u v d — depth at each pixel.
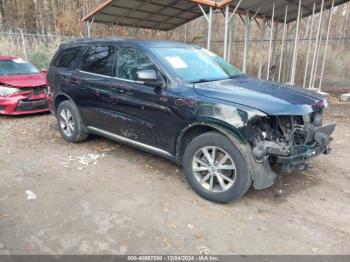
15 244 2.82
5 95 7.29
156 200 3.65
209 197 3.60
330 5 12.39
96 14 12.33
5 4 25.39
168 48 4.45
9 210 3.40
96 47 5.02
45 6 24.30
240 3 10.40
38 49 14.05
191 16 13.66
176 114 3.73
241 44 18.20
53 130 6.55
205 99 3.49
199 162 3.68
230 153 3.35
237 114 3.23
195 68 4.30
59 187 3.96
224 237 2.97
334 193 3.86
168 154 4.06
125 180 4.18
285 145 3.26
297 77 14.59
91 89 4.89
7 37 14.46
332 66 14.70
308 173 4.43
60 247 2.79
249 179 3.33
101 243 2.86
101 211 3.40
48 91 5.99
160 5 11.89
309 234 3.03
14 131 6.48
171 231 3.05
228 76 4.51
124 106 4.39
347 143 5.77
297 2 11.46
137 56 4.30
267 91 3.68
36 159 4.92
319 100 3.67
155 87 3.97
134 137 4.45
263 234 3.02
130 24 14.52
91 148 5.44
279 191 3.89
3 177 4.25
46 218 3.25
